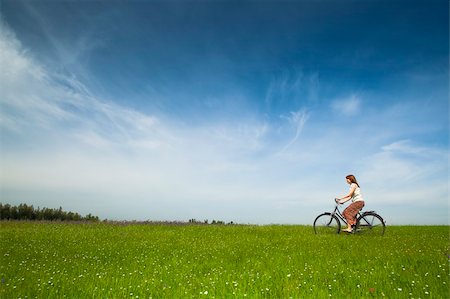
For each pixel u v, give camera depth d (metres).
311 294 6.90
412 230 18.64
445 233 17.05
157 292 7.00
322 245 13.05
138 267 9.48
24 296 6.73
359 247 12.30
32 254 11.16
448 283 7.38
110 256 11.10
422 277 7.95
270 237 16.33
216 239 15.62
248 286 7.50
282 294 6.95
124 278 8.15
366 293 6.85
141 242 14.33
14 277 8.09
